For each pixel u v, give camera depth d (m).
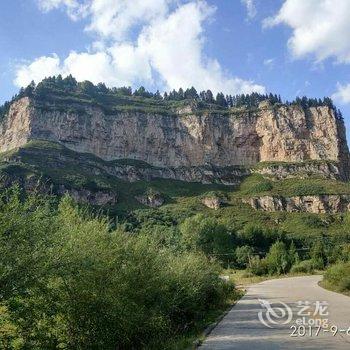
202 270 18.41
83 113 170.50
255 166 174.75
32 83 177.25
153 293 11.31
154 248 11.86
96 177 131.75
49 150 135.75
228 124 187.50
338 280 31.11
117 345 9.56
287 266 73.75
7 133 162.50
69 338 8.11
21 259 5.89
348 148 183.75
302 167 167.38
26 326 6.53
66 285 7.87
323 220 125.38
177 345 10.27
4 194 6.18
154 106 197.12
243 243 96.19
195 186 162.38
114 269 9.27
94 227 9.16
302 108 185.88
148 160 178.00
